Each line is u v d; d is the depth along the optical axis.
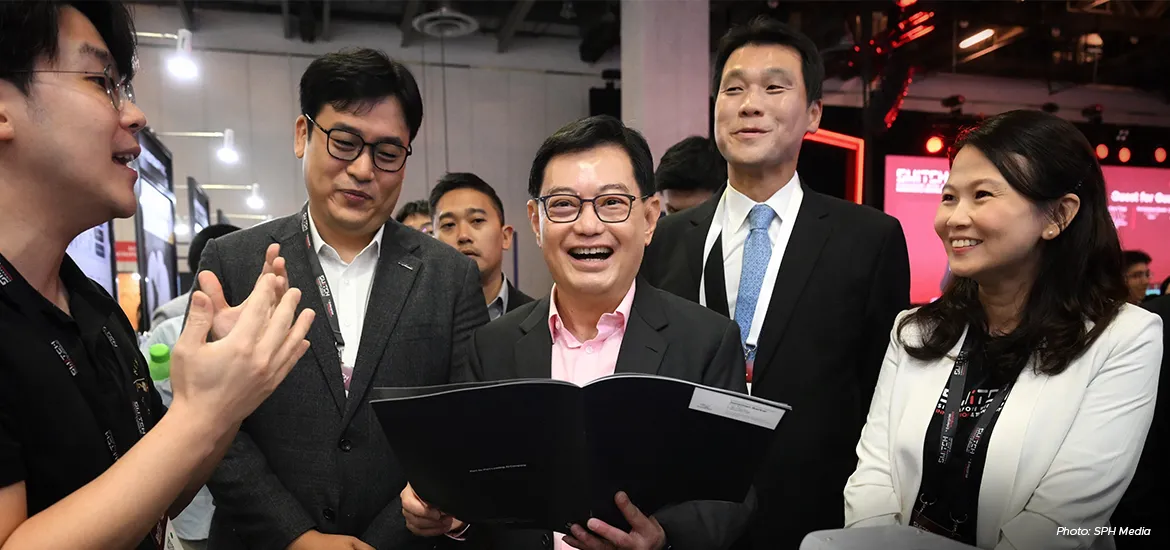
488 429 0.92
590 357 1.27
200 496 2.29
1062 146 1.20
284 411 1.32
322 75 1.32
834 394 1.53
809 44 1.66
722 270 1.69
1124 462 1.13
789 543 1.48
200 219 5.80
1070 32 6.70
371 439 1.32
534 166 1.27
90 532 0.67
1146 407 1.16
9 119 0.76
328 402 1.32
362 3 7.62
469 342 1.37
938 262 7.61
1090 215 1.24
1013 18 6.30
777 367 1.53
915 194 7.56
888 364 1.44
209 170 7.49
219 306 0.83
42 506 0.76
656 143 5.32
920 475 1.28
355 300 1.42
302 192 7.78
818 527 1.50
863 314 1.57
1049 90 8.66
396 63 1.40
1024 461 1.17
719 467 0.96
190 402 0.73
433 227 2.61
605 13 7.44
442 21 6.70
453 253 1.52
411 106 1.38
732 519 1.18
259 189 7.64
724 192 1.81
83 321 0.89
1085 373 1.18
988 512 1.18
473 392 0.90
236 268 1.38
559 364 1.28
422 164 8.14
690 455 0.95
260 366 0.76
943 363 1.34
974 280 1.36
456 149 8.25
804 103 1.64
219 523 1.37
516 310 1.39
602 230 1.18
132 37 0.92
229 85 7.55
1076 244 1.24
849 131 7.18
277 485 1.28
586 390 0.89
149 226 3.49
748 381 1.55
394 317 1.37
